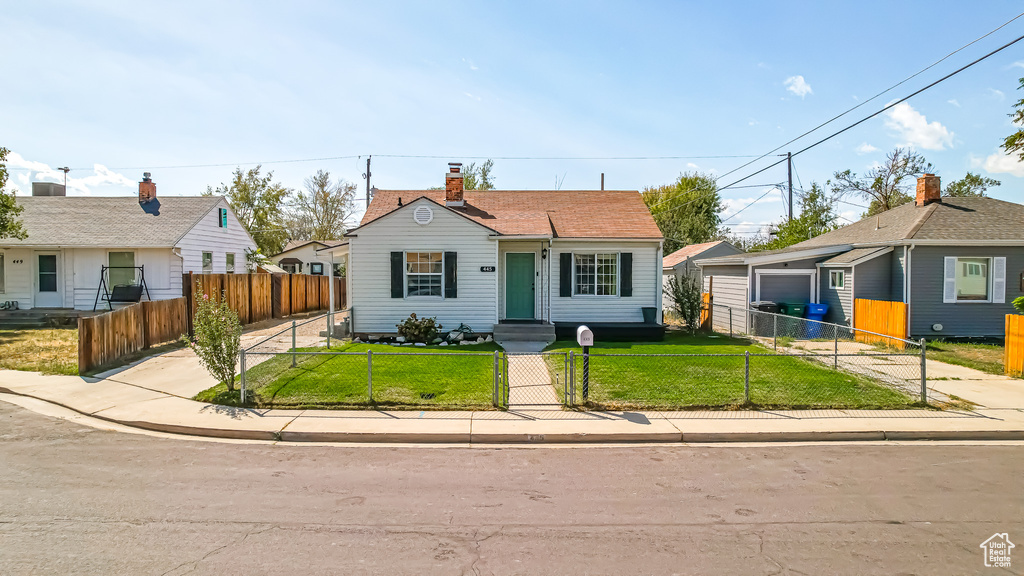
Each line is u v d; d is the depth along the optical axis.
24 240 20.16
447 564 4.32
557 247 17.72
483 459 7.02
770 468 6.70
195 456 7.07
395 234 16.38
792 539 4.80
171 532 4.85
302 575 4.14
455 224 16.38
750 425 8.24
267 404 9.20
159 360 13.14
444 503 5.57
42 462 6.75
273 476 6.34
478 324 16.53
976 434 8.03
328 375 10.97
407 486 6.05
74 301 20.77
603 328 16.45
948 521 5.20
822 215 38.97
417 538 4.78
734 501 5.65
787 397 9.68
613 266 17.89
